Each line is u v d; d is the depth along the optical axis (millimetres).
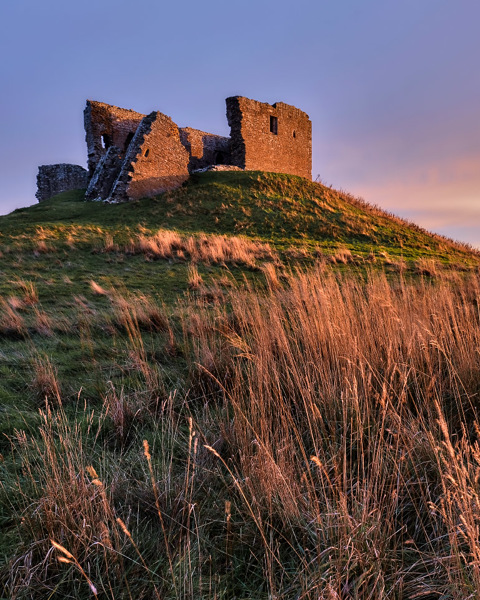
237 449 2928
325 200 22984
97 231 15273
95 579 1972
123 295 8375
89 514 2203
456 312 5230
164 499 2441
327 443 2943
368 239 18266
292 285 6617
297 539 2158
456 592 1729
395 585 1827
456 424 3105
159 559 2064
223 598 1892
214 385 4094
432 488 2484
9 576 1953
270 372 3924
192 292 8875
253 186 23719
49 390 3943
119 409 3408
